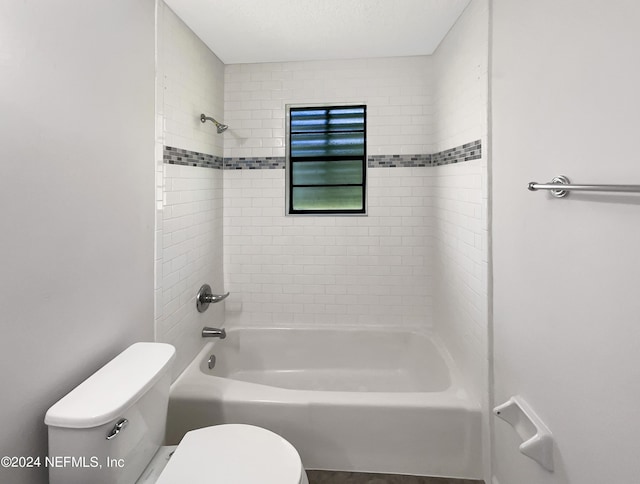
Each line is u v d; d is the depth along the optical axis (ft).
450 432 5.71
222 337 7.70
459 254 6.77
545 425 3.92
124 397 3.49
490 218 5.37
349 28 7.05
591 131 3.19
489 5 5.29
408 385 8.36
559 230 3.67
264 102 8.96
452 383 6.42
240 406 5.83
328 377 8.70
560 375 3.66
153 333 5.57
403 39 7.63
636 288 2.73
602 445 3.08
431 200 8.77
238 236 9.17
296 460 3.82
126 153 4.81
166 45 5.94
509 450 4.85
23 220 3.19
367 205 8.95
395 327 8.91
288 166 9.07
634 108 2.73
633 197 2.75
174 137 6.26
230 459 3.81
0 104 2.96
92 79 4.09
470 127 6.10
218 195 8.73
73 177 3.80
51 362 3.53
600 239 3.09
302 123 9.20
